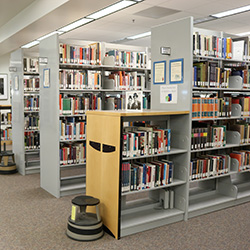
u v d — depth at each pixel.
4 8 6.48
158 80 3.82
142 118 3.44
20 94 5.58
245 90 4.39
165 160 3.59
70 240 3.04
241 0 6.10
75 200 3.09
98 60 4.80
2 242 2.97
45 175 4.73
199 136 3.67
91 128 3.39
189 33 3.39
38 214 3.71
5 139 8.86
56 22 6.09
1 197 4.36
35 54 5.92
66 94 5.06
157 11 6.86
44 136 4.73
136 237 3.13
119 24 8.07
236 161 4.12
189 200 3.98
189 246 2.95
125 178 3.11
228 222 3.55
